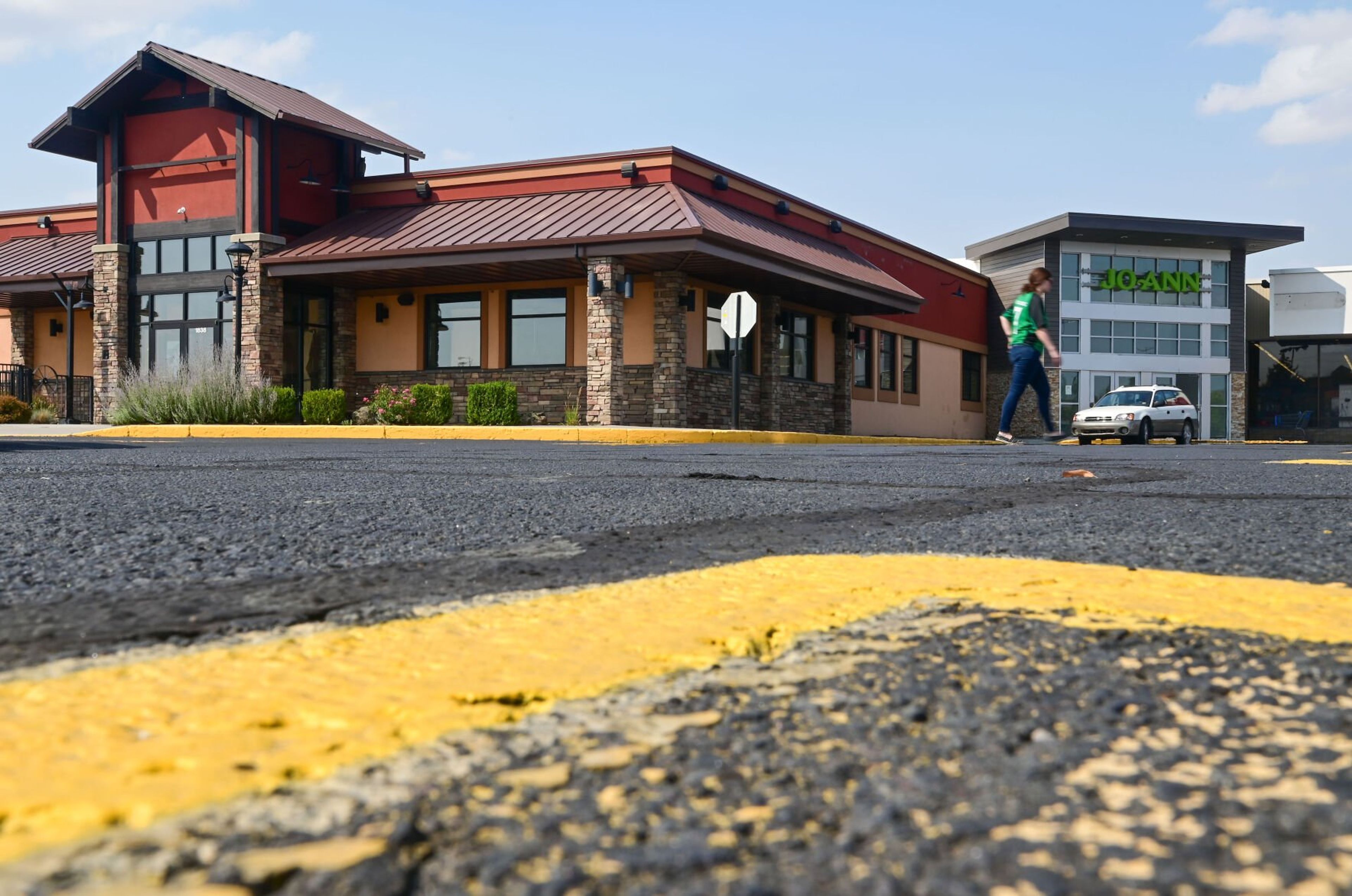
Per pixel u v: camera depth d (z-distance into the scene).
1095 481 6.10
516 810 0.95
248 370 23.03
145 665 1.52
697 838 0.90
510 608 2.03
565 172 23.80
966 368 37.97
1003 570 2.50
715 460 8.90
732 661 1.56
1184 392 42.50
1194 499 4.82
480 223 22.91
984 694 1.37
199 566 2.77
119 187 24.70
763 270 21.88
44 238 29.19
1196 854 0.85
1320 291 45.22
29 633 1.87
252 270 23.02
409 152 26.42
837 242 29.00
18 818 0.89
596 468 7.44
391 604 2.16
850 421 28.44
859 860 0.86
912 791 1.01
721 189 24.44
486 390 21.36
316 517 3.96
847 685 1.41
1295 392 46.91
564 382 23.34
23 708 1.27
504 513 4.12
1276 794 0.98
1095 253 41.47
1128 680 1.43
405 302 24.58
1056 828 0.91
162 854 0.83
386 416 21.50
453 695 1.34
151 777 1.00
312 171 24.47
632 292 21.16
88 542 3.25
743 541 3.32
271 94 24.62
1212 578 2.35
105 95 24.28
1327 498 4.87
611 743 1.15
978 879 0.81
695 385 22.78
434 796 0.98
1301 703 1.31
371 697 1.32
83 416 26.92
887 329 31.61
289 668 1.50
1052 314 40.84
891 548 3.15
